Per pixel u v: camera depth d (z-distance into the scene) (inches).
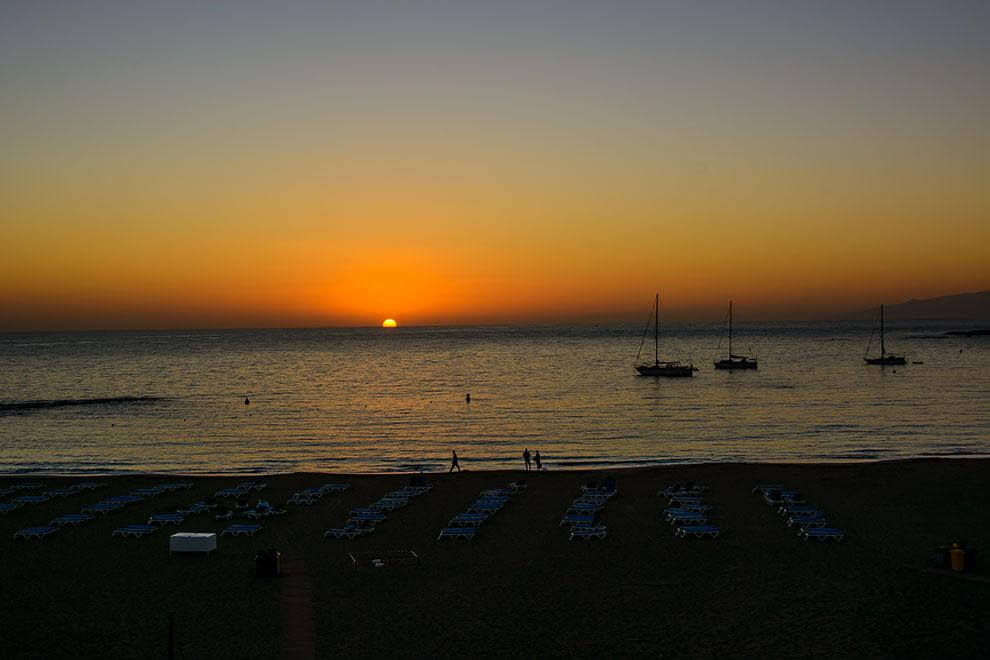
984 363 6166.3
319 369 6382.9
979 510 1462.8
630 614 986.7
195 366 6830.7
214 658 880.9
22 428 3093.0
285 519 1466.5
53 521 1421.0
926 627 925.8
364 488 1743.4
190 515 1488.7
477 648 901.8
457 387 4694.9
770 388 4421.8
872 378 4972.9
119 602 1045.8
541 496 1628.9
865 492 1616.6
